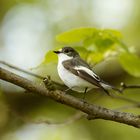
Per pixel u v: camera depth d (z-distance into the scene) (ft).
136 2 44.52
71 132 39.91
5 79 21.75
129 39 43.37
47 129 40.24
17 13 44.42
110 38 25.50
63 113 40.78
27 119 31.63
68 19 44.39
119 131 39.27
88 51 25.71
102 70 41.55
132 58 26.45
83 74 25.77
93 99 39.65
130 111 39.22
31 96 40.70
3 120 39.96
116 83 42.01
